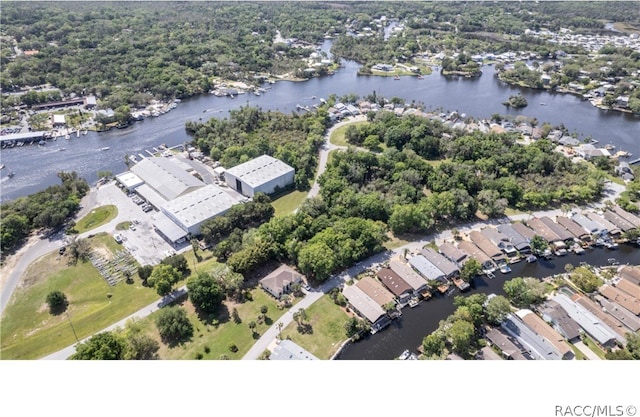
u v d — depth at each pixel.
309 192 178.62
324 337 108.69
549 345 103.56
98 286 125.75
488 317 109.81
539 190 173.62
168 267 121.88
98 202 168.75
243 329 110.19
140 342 100.44
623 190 179.50
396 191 168.38
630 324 110.88
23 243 145.00
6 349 105.56
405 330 112.88
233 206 154.25
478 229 154.25
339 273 130.62
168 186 172.25
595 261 139.38
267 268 132.75
